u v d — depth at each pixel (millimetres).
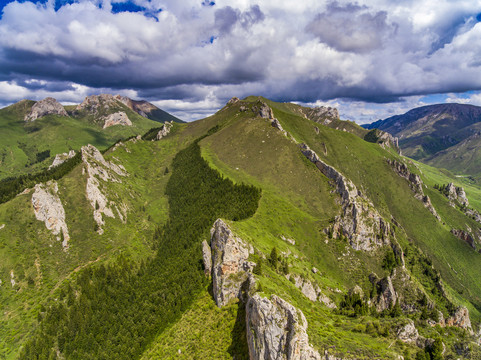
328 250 175125
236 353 85562
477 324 197625
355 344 75375
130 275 164250
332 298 134125
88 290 148125
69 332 129625
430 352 81250
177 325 109250
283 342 70500
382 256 173875
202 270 130625
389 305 141750
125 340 121812
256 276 100312
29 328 132125
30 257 159250
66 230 178625
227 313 99938
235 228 128375
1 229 164125
